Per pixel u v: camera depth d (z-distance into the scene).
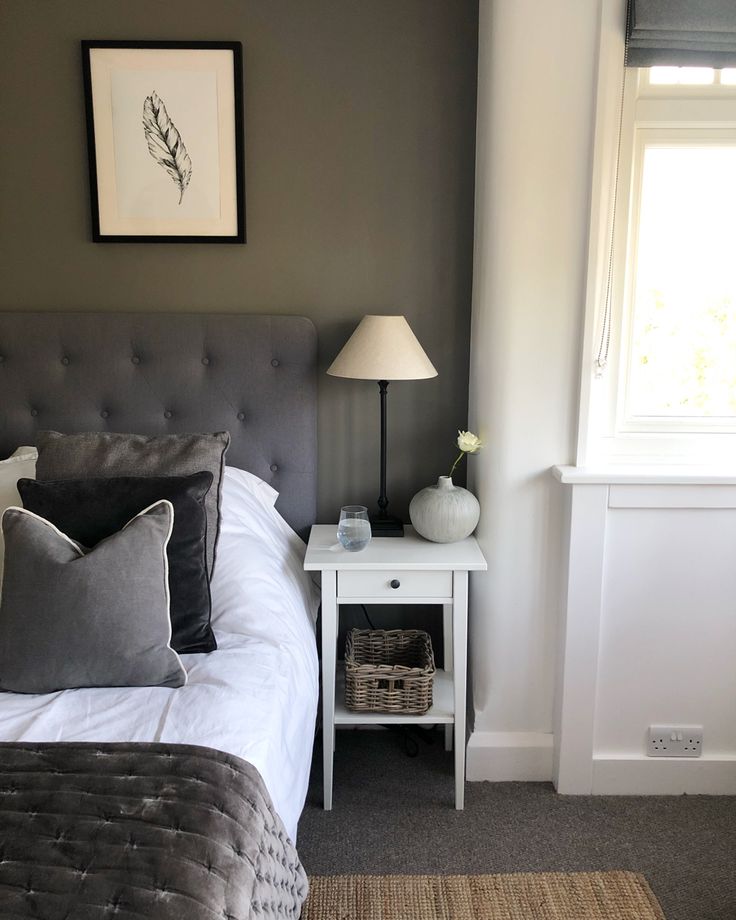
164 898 1.16
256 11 2.44
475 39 2.44
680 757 2.38
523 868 2.05
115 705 1.66
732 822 2.25
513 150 2.16
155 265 2.57
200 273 2.57
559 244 2.20
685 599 2.30
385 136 2.50
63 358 2.55
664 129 2.23
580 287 2.22
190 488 1.98
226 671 1.80
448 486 2.35
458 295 2.57
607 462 2.38
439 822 2.24
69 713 1.64
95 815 1.31
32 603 1.73
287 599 2.14
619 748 2.39
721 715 2.37
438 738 2.66
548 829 2.21
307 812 2.28
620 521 2.26
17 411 2.55
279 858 1.42
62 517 1.93
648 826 2.23
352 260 2.56
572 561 2.27
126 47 2.43
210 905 1.17
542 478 2.31
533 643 2.40
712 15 2.07
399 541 2.39
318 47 2.46
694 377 2.38
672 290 2.33
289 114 2.49
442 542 2.36
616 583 2.30
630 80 2.18
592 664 2.32
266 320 2.53
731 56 2.13
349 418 2.65
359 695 2.30
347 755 2.57
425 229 2.54
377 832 2.19
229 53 2.44
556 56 2.11
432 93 2.47
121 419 2.56
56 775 1.40
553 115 2.13
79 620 1.72
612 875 2.03
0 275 2.57
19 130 2.49
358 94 2.48
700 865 2.07
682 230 2.30
